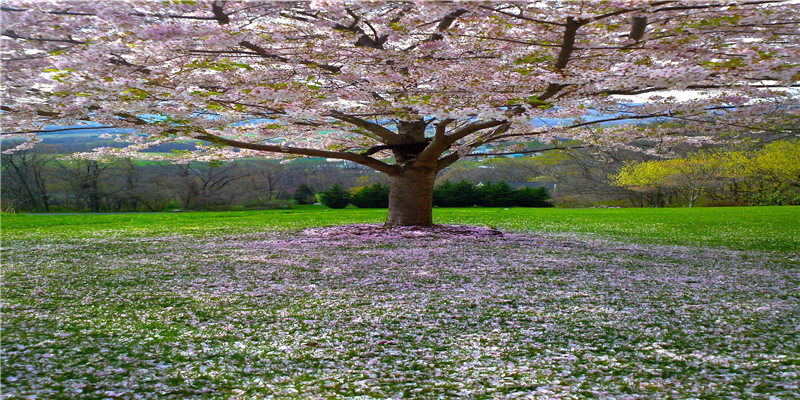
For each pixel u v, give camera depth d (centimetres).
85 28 798
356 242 1362
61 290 762
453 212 2834
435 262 1030
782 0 726
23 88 879
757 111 1001
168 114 1000
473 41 1009
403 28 848
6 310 638
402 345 518
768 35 884
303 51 976
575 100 905
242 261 1052
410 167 1602
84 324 579
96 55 761
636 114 1083
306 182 5400
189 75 1005
